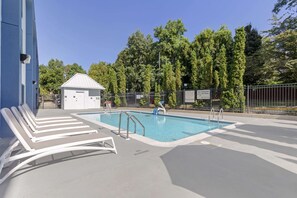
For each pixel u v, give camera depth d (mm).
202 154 4035
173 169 3215
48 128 5090
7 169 3100
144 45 32625
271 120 9680
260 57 18438
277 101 12711
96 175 2945
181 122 11352
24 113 4961
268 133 6285
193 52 20641
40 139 3898
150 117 13664
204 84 17703
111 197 2330
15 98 5633
